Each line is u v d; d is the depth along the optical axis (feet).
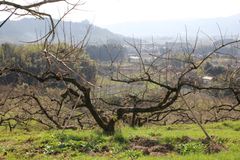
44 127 92.27
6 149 49.03
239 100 79.41
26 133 70.49
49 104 89.56
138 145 50.29
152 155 45.06
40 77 57.21
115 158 42.70
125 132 59.41
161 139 53.16
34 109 103.60
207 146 48.26
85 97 60.44
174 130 68.95
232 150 45.70
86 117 97.14
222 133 60.34
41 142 51.37
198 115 111.04
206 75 89.86
